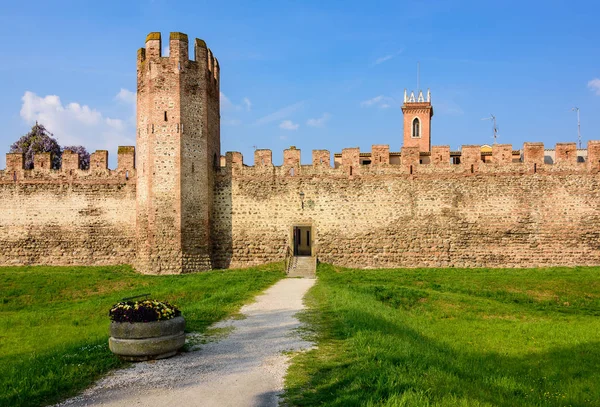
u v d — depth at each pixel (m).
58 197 41.31
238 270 37.66
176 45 37.94
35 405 9.62
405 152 40.12
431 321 22.00
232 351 13.30
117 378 11.13
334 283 30.47
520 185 39.31
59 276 35.72
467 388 10.62
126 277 35.25
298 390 10.20
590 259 38.59
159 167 37.19
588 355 16.28
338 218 40.19
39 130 65.94
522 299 28.19
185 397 9.87
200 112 38.66
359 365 11.57
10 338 19.66
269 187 40.66
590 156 39.16
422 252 39.50
